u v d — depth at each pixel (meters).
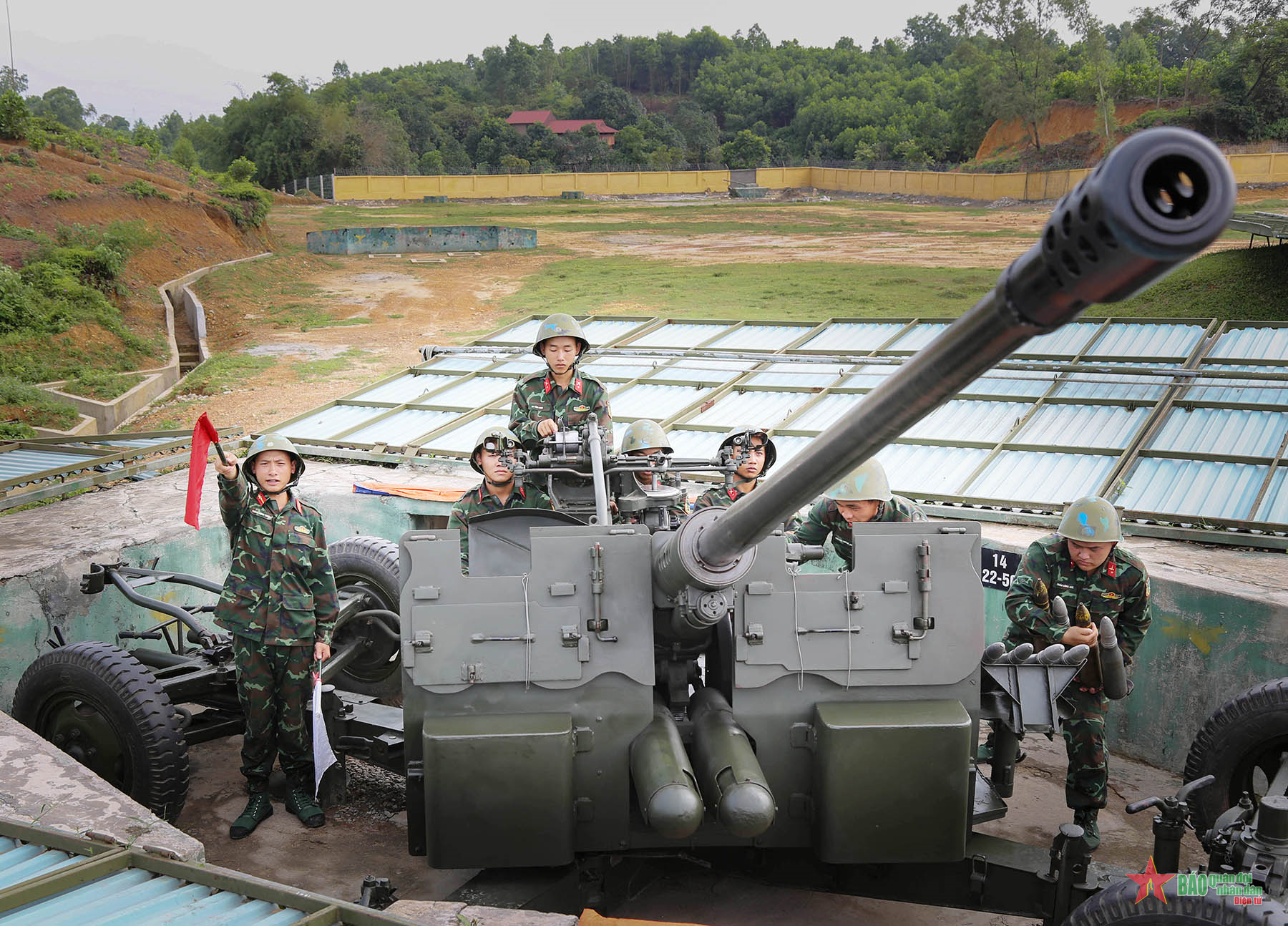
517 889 4.40
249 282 29.75
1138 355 9.69
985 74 70.12
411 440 10.40
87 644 5.57
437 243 37.22
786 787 4.48
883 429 2.36
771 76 136.88
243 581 5.53
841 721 4.26
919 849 4.30
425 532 4.41
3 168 30.31
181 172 41.16
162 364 21.67
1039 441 8.62
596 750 4.44
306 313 26.09
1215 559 6.79
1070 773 5.29
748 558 3.74
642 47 168.25
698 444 9.49
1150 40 77.38
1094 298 1.70
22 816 3.91
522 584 4.41
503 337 13.50
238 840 5.75
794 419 9.66
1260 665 5.93
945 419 9.35
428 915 3.53
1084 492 7.79
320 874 5.40
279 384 18.19
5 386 16.80
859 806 4.26
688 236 40.56
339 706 5.94
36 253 25.50
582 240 39.97
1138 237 1.48
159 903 3.16
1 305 21.11
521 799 4.26
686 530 3.71
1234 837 3.62
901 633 4.38
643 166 95.94
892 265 30.58
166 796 5.39
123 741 5.38
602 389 6.84
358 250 36.69
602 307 25.17
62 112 118.38
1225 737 4.80
